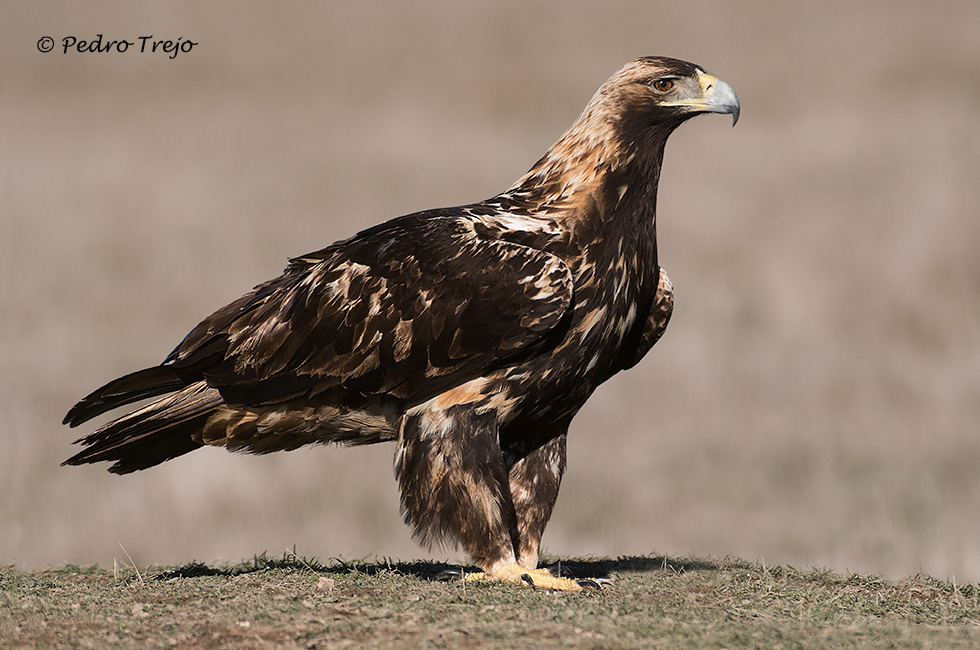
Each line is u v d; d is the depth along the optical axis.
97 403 9.52
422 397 9.12
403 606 8.10
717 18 106.56
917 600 9.00
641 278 9.41
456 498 9.00
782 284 45.97
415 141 81.69
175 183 65.75
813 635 7.62
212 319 9.55
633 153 9.35
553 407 9.37
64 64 93.44
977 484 24.77
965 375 35.41
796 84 90.44
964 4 103.75
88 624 7.82
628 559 10.98
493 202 9.62
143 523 21.92
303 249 52.44
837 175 66.75
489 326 8.91
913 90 86.06
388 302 9.09
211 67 97.31
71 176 64.50
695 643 7.31
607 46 104.56
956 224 55.28
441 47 106.19
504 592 8.55
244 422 9.56
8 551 20.56
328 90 94.62
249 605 8.23
